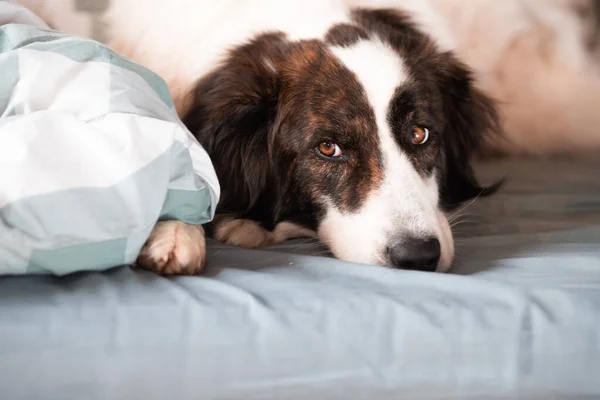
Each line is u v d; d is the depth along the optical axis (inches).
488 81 105.0
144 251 51.8
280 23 82.2
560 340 45.9
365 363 43.6
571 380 44.5
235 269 54.3
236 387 41.7
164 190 49.7
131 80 57.6
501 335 45.8
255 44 80.1
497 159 106.2
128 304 45.0
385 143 67.1
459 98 84.5
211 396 41.3
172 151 51.5
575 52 108.5
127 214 47.9
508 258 61.4
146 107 55.4
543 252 62.7
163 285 48.2
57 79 54.6
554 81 108.1
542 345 45.6
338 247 65.7
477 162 101.7
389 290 50.7
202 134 76.6
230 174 75.8
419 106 69.8
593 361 45.3
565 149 109.7
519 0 106.0
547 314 47.6
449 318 46.5
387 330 45.4
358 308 46.8
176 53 86.7
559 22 108.1
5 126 49.1
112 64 58.7
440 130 74.7
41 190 45.9
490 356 44.8
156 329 43.4
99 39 87.5
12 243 45.7
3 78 54.3
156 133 51.5
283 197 73.1
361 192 65.4
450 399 43.1
